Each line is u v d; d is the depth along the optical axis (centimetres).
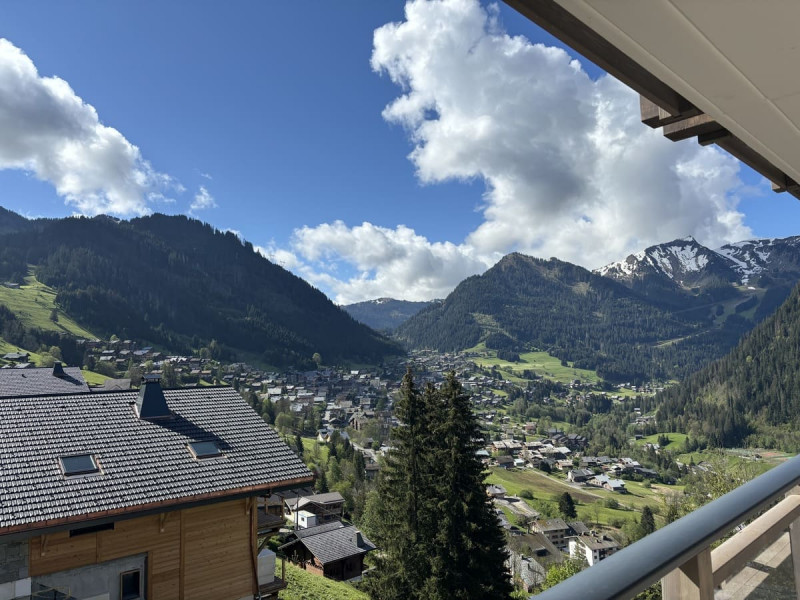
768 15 52
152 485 952
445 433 1644
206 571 977
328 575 2884
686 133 134
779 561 135
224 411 1251
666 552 85
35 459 941
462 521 1541
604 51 87
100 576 873
